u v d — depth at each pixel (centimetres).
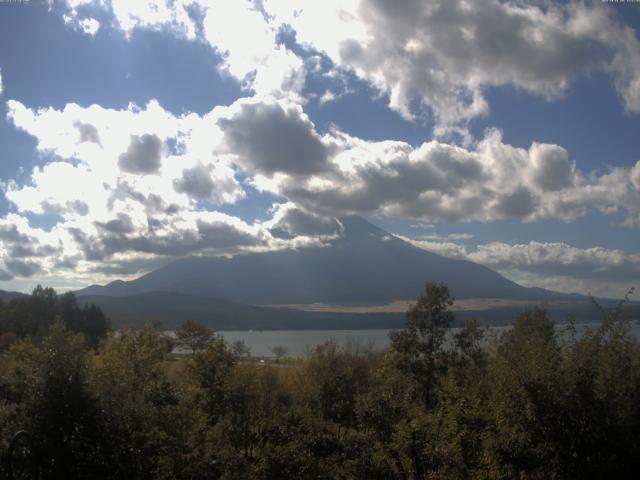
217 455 1514
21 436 1227
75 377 1322
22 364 1362
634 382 1085
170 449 1401
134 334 2600
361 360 4019
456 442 1228
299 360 4122
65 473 1262
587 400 1048
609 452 1030
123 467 1299
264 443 1783
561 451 1036
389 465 1437
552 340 1216
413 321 3167
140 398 1421
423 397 2856
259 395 2598
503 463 1097
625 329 1150
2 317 8900
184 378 2466
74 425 1294
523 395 1078
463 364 2977
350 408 2566
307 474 1576
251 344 13162
